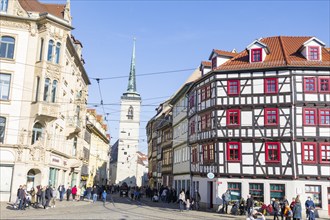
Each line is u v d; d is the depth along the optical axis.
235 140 31.41
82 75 48.72
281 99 30.72
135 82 97.00
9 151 30.19
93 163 63.34
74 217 20.17
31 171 31.80
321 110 30.22
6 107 30.78
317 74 30.67
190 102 39.44
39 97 31.02
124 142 93.38
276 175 29.83
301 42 34.84
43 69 31.44
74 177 46.62
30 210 24.20
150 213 25.45
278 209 24.61
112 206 31.73
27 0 35.25
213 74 33.31
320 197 29.06
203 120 34.72
